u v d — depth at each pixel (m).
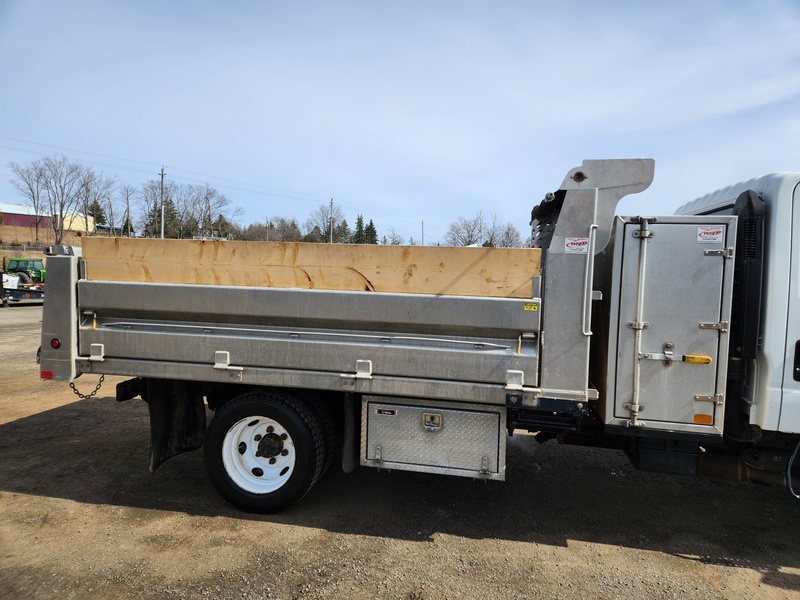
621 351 3.25
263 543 3.35
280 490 3.65
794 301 3.10
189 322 3.71
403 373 3.38
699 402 3.17
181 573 3.00
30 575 2.94
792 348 3.11
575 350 3.21
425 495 4.17
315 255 3.50
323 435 3.74
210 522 3.62
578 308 3.20
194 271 3.69
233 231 73.50
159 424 3.97
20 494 4.03
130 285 3.71
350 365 3.45
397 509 3.91
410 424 3.50
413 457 3.50
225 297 3.58
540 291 3.22
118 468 4.59
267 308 3.52
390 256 3.39
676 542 3.52
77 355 3.84
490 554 3.31
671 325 3.18
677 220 3.14
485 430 3.39
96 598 2.75
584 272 3.18
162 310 3.69
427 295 3.33
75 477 4.38
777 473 3.36
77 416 6.21
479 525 3.70
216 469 3.76
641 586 2.99
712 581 3.06
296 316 3.49
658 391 3.21
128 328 3.78
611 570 3.15
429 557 3.24
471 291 3.30
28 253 53.03
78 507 3.82
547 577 3.06
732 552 3.40
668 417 3.21
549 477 4.62
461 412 3.42
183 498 4.01
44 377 3.83
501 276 3.27
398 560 3.19
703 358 3.13
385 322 3.38
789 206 3.11
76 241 69.06
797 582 3.07
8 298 24.14
